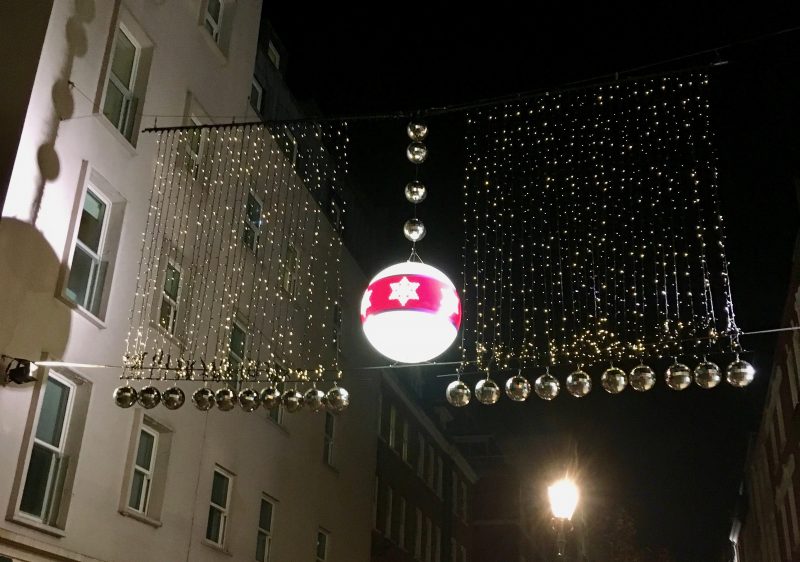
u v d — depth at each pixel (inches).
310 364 868.0
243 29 754.2
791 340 1110.4
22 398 435.2
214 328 652.1
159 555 543.5
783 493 1279.5
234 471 663.8
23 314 442.9
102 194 531.8
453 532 1376.7
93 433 488.7
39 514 450.6
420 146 370.3
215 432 638.5
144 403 425.4
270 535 730.2
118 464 510.3
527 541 1648.6
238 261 708.7
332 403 410.6
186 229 620.7
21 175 448.8
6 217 435.2
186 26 649.0
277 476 749.9
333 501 888.9
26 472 432.1
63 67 490.3
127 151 549.0
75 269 503.2
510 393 360.8
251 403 414.0
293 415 805.9
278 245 807.7
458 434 1690.5
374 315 326.6
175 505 569.9
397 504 1122.7
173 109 615.8
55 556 445.1
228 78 714.2
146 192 569.0
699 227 410.0
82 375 484.1
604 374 350.9
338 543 890.7
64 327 474.3
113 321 519.5
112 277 521.7
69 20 499.2
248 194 739.4
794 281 1051.3
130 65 582.6
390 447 1117.1
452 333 328.5
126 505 511.8
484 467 1691.7
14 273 438.6
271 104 852.6
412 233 370.9
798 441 1093.1
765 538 1552.7
